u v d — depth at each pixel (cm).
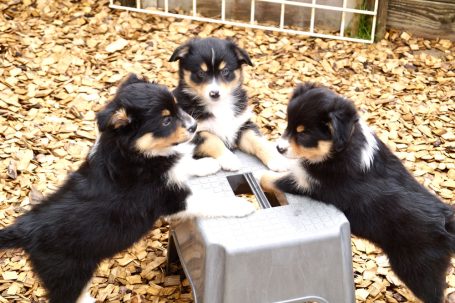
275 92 174
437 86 177
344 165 120
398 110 170
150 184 120
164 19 199
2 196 145
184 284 134
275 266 114
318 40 193
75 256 118
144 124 118
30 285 132
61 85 173
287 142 121
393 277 135
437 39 192
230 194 123
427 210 121
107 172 119
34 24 192
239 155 138
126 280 134
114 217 118
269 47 189
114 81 175
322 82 178
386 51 188
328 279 116
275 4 198
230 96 143
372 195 120
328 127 118
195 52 141
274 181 125
